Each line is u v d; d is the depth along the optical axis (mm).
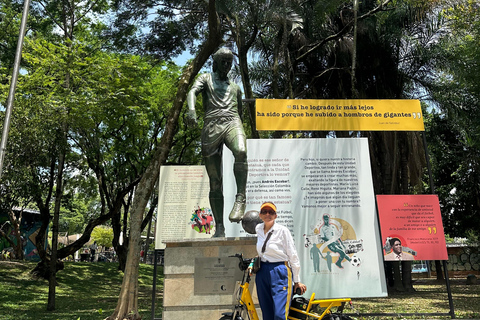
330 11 12320
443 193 22891
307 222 7641
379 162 15938
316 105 7922
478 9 11820
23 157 10062
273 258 4047
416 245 7469
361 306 10648
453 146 21516
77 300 13336
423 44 14844
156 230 8062
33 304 11898
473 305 10539
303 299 4383
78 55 11680
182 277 5438
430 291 16172
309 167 7863
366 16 13086
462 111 15094
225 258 5438
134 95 13578
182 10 14281
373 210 7707
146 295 15180
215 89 5770
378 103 7980
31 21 14836
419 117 7949
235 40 14078
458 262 28656
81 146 15836
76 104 10719
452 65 14117
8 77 10758
